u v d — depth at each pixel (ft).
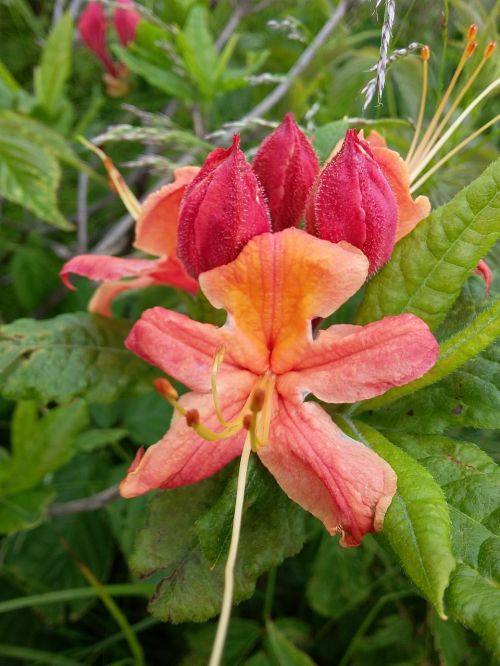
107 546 0.66
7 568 0.64
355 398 0.30
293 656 0.51
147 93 0.84
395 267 0.34
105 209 0.98
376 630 0.59
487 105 0.60
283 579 0.67
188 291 0.42
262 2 0.85
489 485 0.30
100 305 0.44
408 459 0.30
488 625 0.26
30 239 0.82
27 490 0.57
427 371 0.31
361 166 0.32
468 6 0.60
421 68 0.60
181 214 0.34
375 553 0.58
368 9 0.67
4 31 1.10
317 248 0.30
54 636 0.65
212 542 0.31
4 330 0.42
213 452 0.30
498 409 0.34
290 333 0.31
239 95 0.93
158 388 0.27
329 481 0.29
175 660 0.63
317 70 0.74
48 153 0.70
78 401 0.57
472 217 0.33
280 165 0.35
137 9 0.64
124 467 0.67
